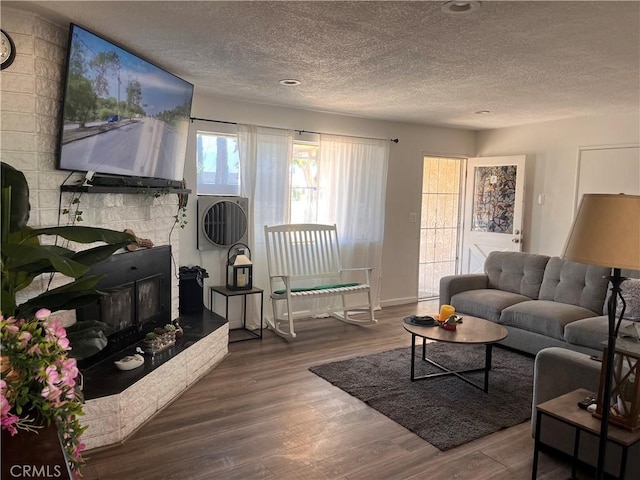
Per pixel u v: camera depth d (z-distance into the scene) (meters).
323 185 5.22
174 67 3.38
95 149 2.68
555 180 5.62
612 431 1.90
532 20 2.38
